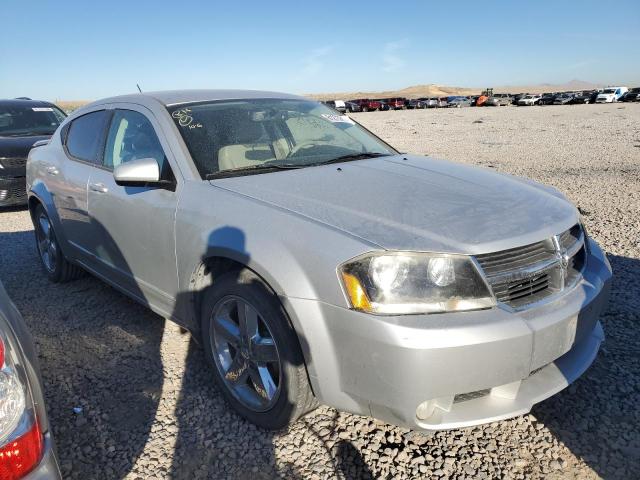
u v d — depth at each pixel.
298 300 2.26
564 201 2.90
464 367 2.06
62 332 3.81
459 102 58.44
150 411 2.86
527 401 2.30
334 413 2.79
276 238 2.38
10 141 7.97
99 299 4.39
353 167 3.18
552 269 2.39
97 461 2.49
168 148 3.13
